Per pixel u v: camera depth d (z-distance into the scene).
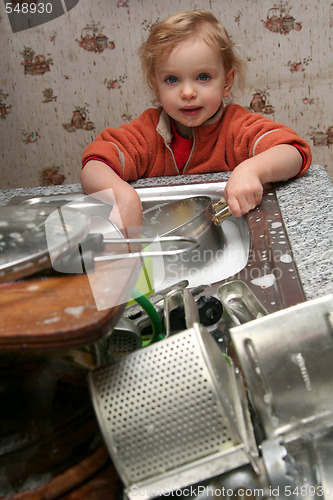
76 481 0.36
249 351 0.37
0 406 0.40
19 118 1.78
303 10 1.54
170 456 0.34
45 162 1.85
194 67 1.05
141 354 0.36
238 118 1.16
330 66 1.61
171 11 1.58
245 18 1.57
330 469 0.35
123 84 1.70
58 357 0.38
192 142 1.17
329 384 0.37
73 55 1.67
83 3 1.59
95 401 0.35
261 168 0.87
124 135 1.14
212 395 0.34
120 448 0.34
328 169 1.78
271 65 1.62
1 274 0.35
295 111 1.69
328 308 0.38
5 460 0.37
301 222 0.73
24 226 0.40
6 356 0.38
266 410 0.37
